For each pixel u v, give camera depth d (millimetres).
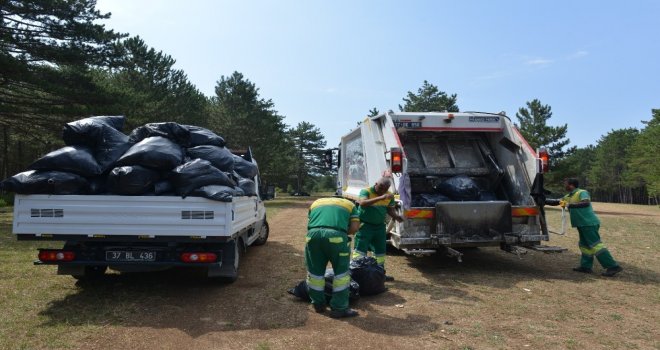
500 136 8352
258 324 4645
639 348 4098
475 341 4195
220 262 5391
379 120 8172
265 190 9523
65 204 5203
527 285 6402
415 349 3990
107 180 5367
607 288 6273
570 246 10164
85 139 5633
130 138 5902
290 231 12875
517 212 7355
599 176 72750
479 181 8461
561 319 4887
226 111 31688
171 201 5277
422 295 5824
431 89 30406
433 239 6910
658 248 10047
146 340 4141
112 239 5262
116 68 18797
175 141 5980
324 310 5094
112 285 6129
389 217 7699
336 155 12125
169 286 6133
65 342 4020
